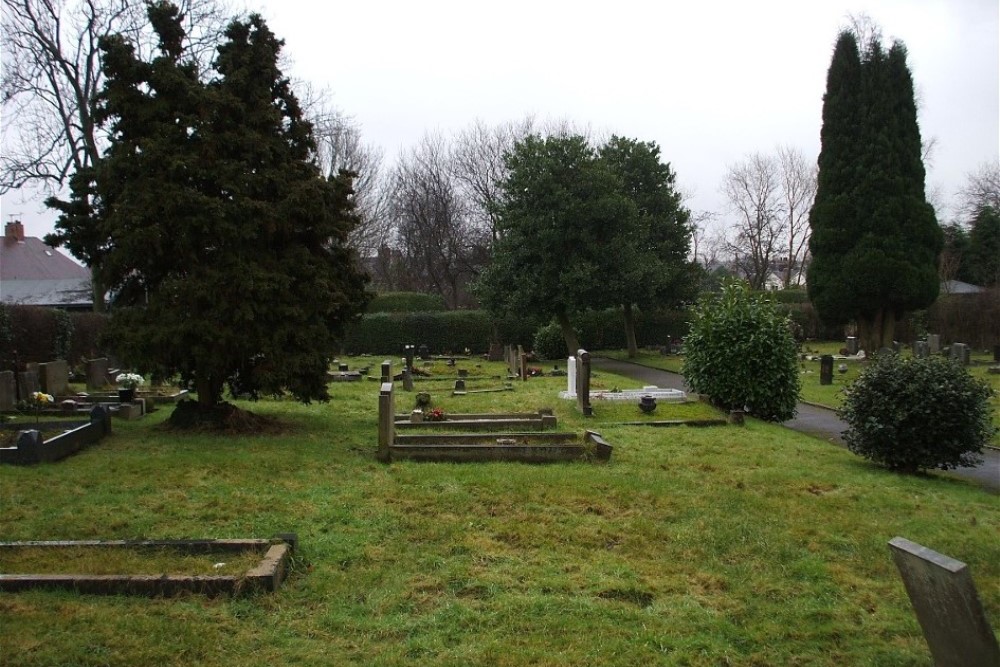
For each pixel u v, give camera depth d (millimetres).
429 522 6871
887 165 30609
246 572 5211
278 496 7586
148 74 10445
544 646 4535
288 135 11633
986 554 6480
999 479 10680
